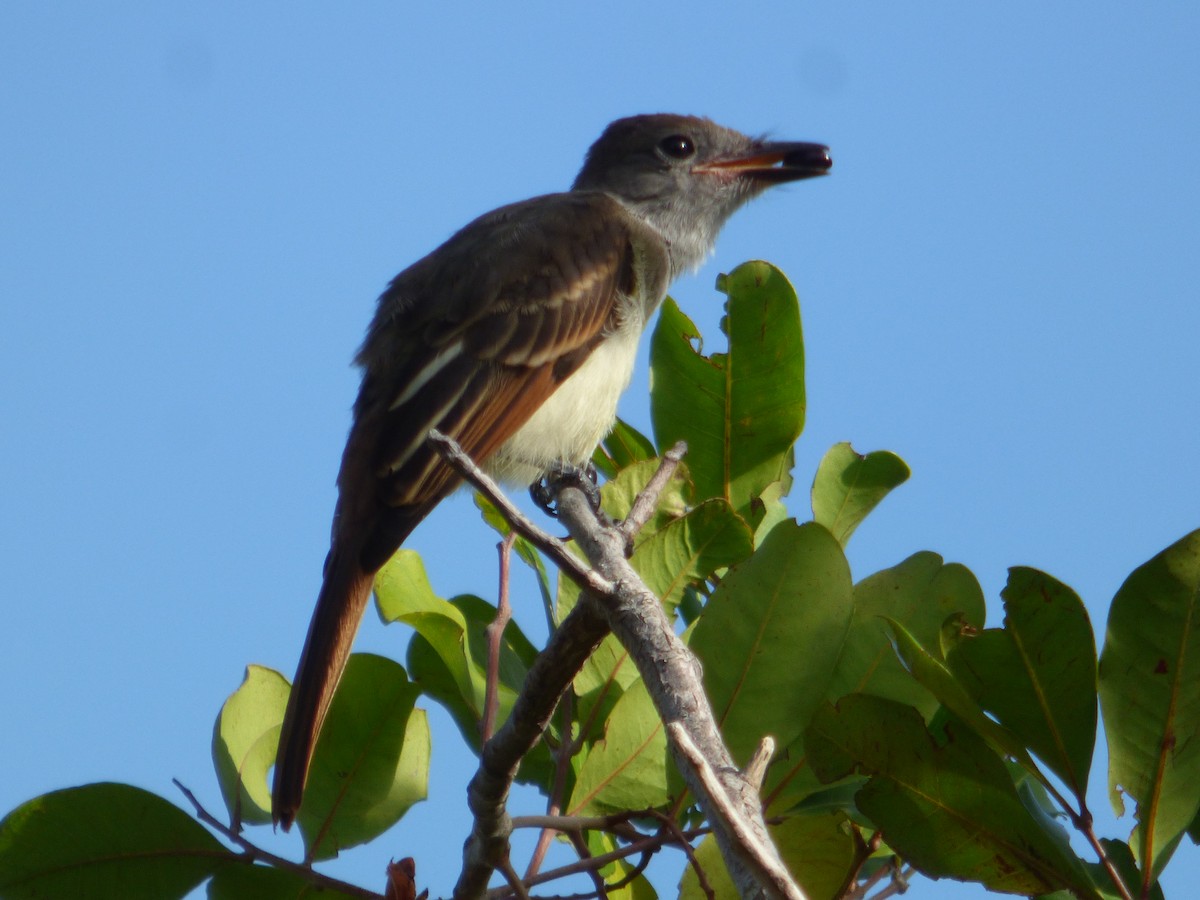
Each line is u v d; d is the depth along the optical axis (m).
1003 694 5.47
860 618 6.47
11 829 6.04
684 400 7.81
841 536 7.42
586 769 6.32
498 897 5.68
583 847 5.80
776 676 5.98
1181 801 5.32
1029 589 5.39
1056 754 5.44
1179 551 5.37
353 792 6.59
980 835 5.49
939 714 6.04
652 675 4.57
